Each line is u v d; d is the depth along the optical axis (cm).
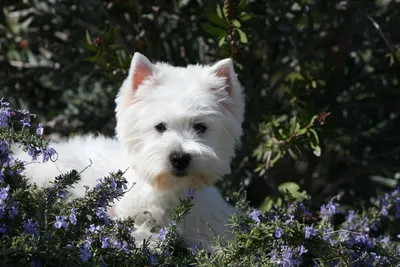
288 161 999
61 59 1046
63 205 576
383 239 749
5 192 534
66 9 1028
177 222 622
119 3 977
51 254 518
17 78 1089
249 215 671
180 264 596
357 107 1078
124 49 991
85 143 827
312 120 830
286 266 585
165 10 1006
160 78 700
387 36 982
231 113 725
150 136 677
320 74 956
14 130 607
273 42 1001
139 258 575
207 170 663
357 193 1062
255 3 976
